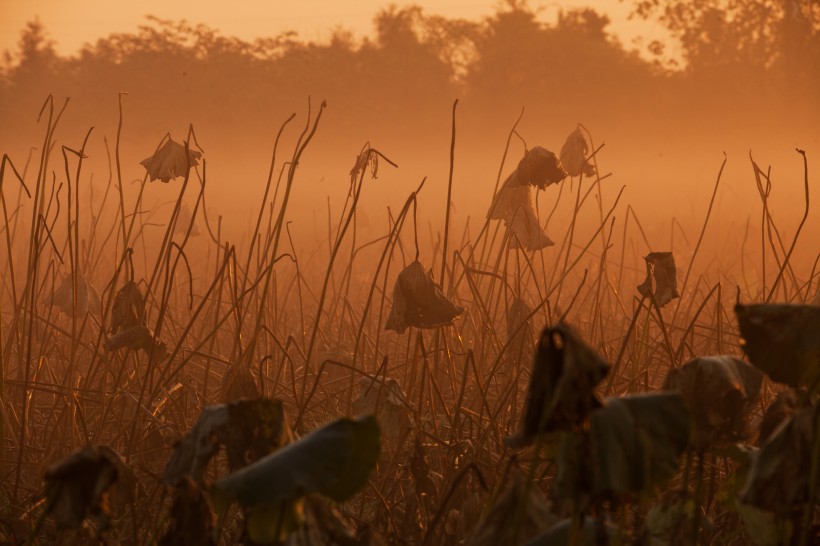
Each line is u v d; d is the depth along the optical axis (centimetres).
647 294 546
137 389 689
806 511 324
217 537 348
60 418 598
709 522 367
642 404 312
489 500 427
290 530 317
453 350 777
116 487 350
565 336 292
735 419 366
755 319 331
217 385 802
